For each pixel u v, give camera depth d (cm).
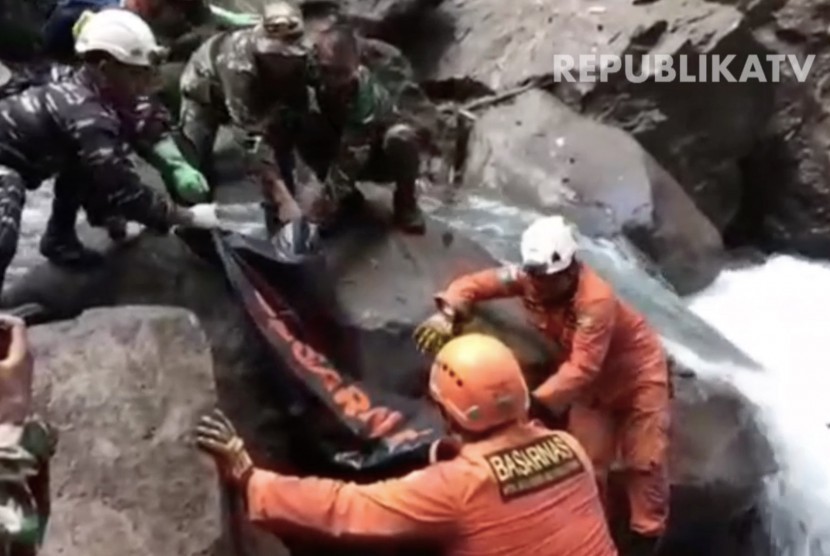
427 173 668
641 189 630
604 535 381
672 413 490
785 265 739
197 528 375
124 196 423
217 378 452
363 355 464
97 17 428
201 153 496
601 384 460
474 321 464
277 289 459
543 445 378
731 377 531
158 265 476
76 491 371
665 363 465
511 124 670
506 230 572
